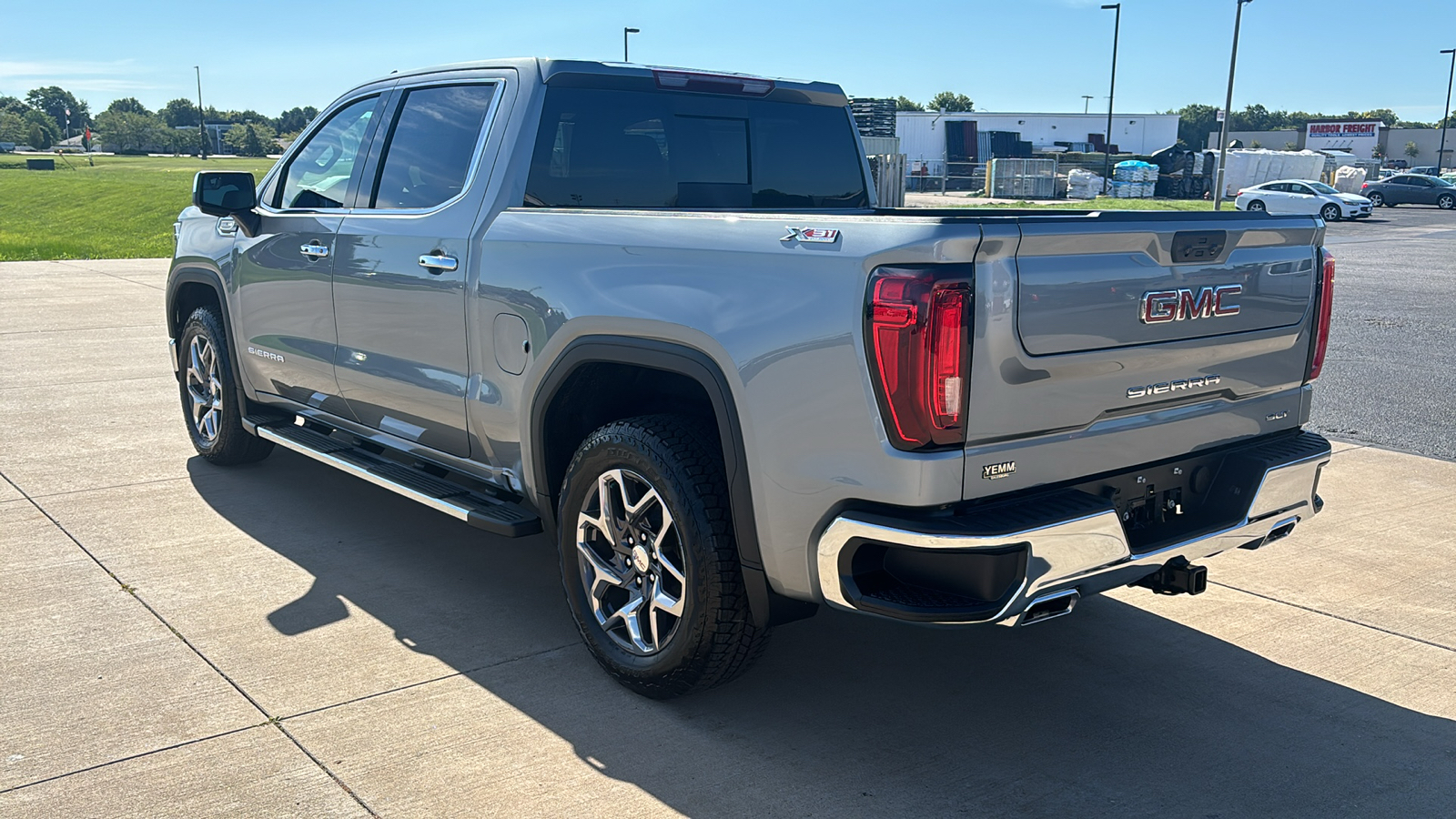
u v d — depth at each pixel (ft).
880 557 9.39
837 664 12.23
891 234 8.76
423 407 13.58
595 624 11.58
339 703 11.00
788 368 9.34
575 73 13.20
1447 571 15.20
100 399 24.58
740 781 9.77
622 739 10.46
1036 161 168.55
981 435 8.87
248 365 17.33
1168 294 9.84
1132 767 10.12
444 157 13.65
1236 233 10.27
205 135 469.57
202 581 14.14
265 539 15.79
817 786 9.71
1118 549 9.48
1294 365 11.48
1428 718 11.13
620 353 10.71
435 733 10.45
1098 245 9.25
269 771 9.73
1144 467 10.30
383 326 13.94
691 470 10.28
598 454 11.04
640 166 13.79
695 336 10.01
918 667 12.19
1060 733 10.75
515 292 11.84
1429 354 34.09
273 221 16.05
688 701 11.29
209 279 17.90
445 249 12.85
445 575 14.60
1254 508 10.75
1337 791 9.77
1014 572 8.87
